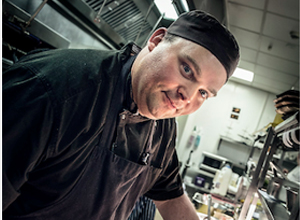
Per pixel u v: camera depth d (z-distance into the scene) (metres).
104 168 0.88
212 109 5.59
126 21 2.23
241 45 3.66
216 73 0.80
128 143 0.96
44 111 0.68
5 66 1.64
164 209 1.34
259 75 4.60
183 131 5.55
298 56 3.29
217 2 2.49
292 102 2.10
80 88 0.76
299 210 1.13
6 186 0.65
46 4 1.81
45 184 0.79
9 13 1.62
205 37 0.77
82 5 1.94
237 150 5.38
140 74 0.84
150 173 1.14
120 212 1.06
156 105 0.82
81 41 2.21
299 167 1.67
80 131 0.78
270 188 2.19
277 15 2.60
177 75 0.77
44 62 0.74
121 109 0.89
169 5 2.09
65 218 0.87
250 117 5.43
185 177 5.07
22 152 0.67
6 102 0.63
